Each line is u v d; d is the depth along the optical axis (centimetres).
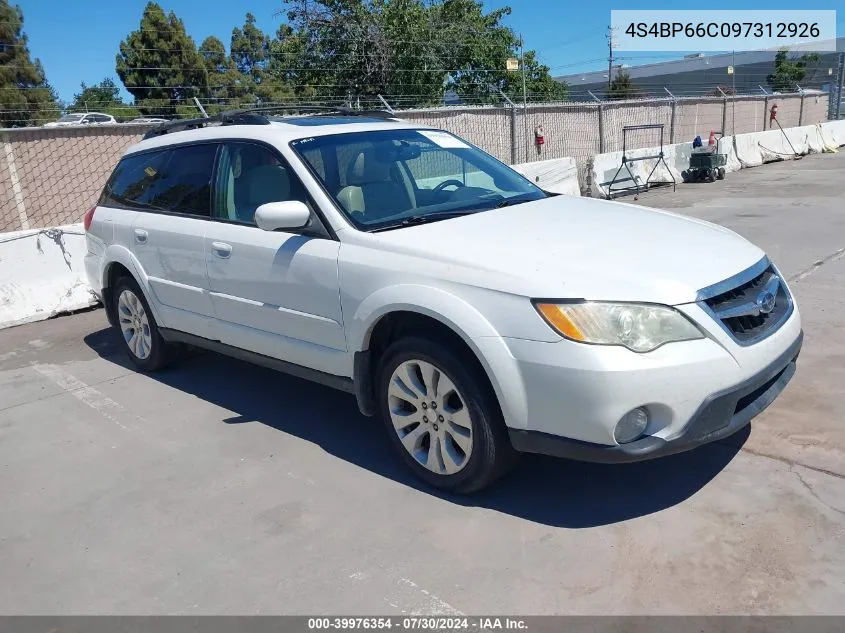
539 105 1483
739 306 307
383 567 296
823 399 412
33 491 382
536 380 292
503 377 299
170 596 289
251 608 278
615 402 280
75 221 1103
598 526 311
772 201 1152
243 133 440
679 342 285
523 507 330
